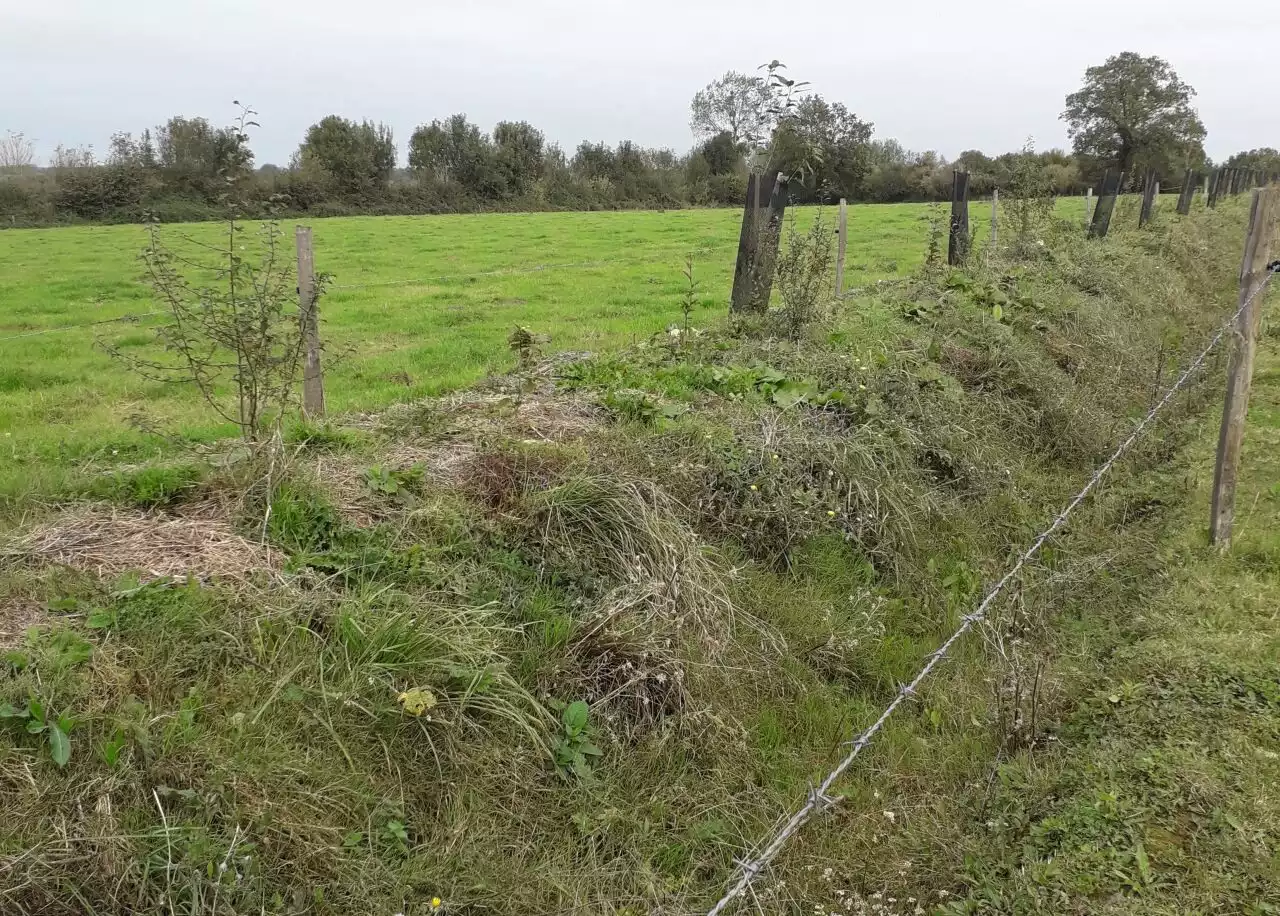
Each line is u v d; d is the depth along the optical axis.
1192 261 15.15
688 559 4.23
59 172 36.31
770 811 3.47
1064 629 4.69
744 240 8.37
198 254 17.61
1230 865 2.88
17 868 2.34
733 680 3.95
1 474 4.61
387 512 4.14
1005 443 6.65
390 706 3.13
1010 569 5.25
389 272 17.80
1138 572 5.13
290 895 2.61
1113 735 3.62
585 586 4.03
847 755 3.77
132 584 3.30
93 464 4.94
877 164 36.69
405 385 7.92
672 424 5.30
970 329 7.88
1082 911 2.78
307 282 5.86
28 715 2.64
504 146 52.44
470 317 11.96
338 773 2.92
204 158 36.47
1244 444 6.57
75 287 15.77
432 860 2.88
